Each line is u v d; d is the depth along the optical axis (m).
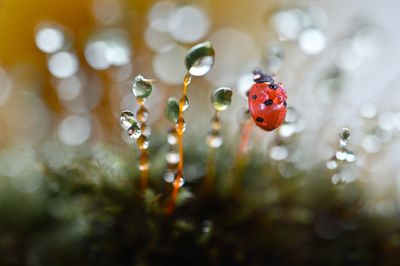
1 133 0.17
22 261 0.13
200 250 0.12
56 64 0.15
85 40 0.15
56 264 0.13
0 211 0.14
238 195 0.12
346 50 0.15
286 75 0.15
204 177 0.12
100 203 0.12
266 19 0.14
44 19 0.19
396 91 0.16
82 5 0.18
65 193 0.12
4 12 0.19
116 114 0.15
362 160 0.13
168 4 0.18
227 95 0.10
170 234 0.12
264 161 0.12
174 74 0.16
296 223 0.13
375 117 0.13
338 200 0.13
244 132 0.12
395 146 0.14
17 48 0.19
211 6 0.22
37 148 0.14
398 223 0.13
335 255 0.13
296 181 0.12
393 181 0.13
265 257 0.12
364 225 0.13
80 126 0.15
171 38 0.17
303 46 0.14
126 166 0.12
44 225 0.14
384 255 0.12
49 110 0.17
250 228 0.12
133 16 0.18
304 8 0.14
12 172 0.14
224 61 0.18
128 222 0.12
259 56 0.15
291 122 0.12
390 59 0.19
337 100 0.14
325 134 0.14
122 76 0.15
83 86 0.15
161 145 0.12
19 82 0.18
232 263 0.12
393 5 0.21
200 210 0.12
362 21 0.16
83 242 0.12
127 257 0.12
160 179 0.12
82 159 0.12
